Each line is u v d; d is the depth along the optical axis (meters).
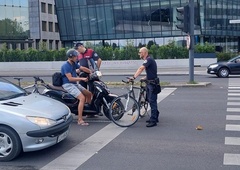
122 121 8.86
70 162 6.15
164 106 11.83
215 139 7.48
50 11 65.75
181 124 8.99
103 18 50.75
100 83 9.09
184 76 25.56
